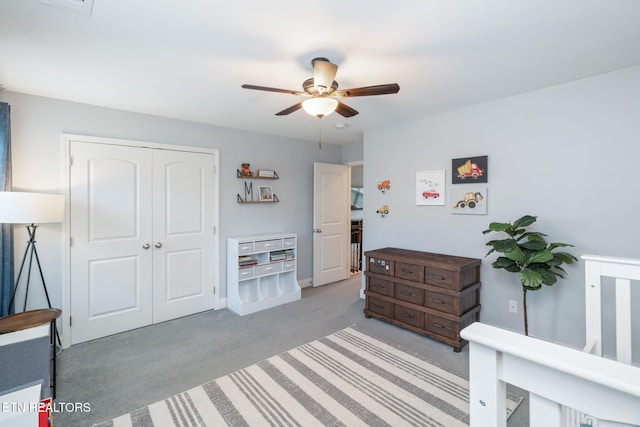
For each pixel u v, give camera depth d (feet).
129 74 7.31
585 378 1.67
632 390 1.54
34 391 3.27
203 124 11.78
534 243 7.67
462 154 10.07
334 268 16.42
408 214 11.63
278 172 14.20
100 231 9.57
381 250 11.48
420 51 6.23
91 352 8.64
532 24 5.29
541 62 6.78
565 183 8.11
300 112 10.44
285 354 8.46
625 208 7.29
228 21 5.21
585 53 6.38
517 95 8.85
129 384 7.09
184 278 11.41
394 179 12.06
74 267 9.14
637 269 4.22
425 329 9.39
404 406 6.28
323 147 16.07
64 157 8.95
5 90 8.18
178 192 11.18
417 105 9.76
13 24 5.27
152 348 8.87
